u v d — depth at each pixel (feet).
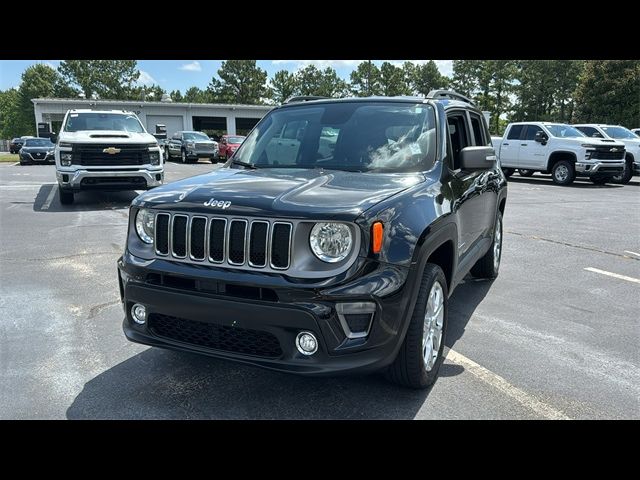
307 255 9.23
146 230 10.87
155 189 11.52
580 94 144.97
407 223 9.94
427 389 11.32
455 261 12.56
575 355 13.25
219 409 10.53
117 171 36.47
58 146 36.55
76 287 18.53
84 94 272.51
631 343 14.07
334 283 9.01
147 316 10.57
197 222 10.00
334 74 267.80
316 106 15.02
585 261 23.40
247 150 14.57
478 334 14.64
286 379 11.72
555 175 59.21
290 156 13.62
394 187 10.82
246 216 9.50
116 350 13.29
